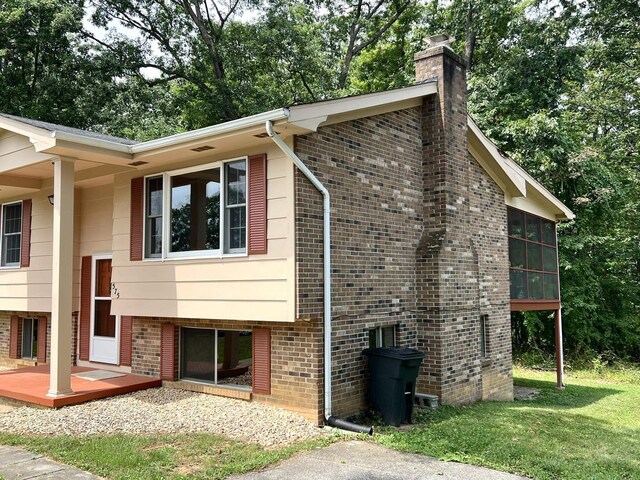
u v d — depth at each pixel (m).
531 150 19.69
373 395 7.85
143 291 9.02
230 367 8.65
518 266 12.94
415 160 9.70
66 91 20.50
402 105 9.33
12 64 20.84
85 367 10.58
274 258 7.35
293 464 5.65
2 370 10.80
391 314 8.79
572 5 22.16
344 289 7.84
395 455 6.04
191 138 7.52
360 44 29.38
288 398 7.54
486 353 11.45
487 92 21.73
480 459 5.95
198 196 8.48
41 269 11.02
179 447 6.05
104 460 5.50
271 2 25.25
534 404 11.71
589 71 24.77
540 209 14.16
